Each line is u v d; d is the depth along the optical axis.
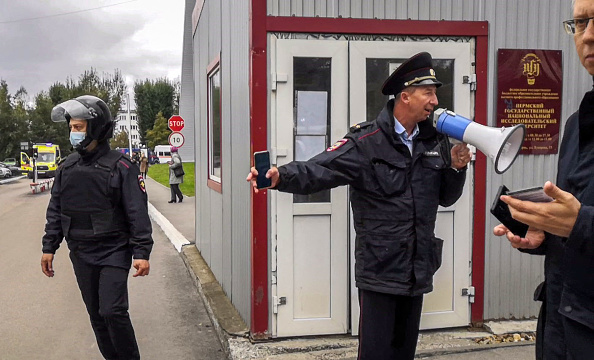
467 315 4.33
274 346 3.99
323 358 3.81
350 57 4.06
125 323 3.47
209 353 4.42
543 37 4.34
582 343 1.60
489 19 4.24
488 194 4.30
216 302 5.29
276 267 4.07
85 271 3.53
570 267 1.56
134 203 3.48
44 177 40.91
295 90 4.04
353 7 4.04
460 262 4.29
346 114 4.09
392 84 2.71
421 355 3.84
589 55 1.65
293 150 4.06
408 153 2.64
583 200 1.61
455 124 2.50
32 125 66.12
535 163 4.40
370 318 2.74
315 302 4.13
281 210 4.04
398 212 2.64
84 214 3.45
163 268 7.52
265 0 3.92
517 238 1.79
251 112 3.96
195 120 8.56
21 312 5.56
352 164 2.64
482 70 4.25
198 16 7.82
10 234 11.02
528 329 4.24
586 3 1.63
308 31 3.97
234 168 4.88
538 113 4.35
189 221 11.98
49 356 4.38
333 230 4.10
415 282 2.65
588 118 1.63
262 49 3.94
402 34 4.11
